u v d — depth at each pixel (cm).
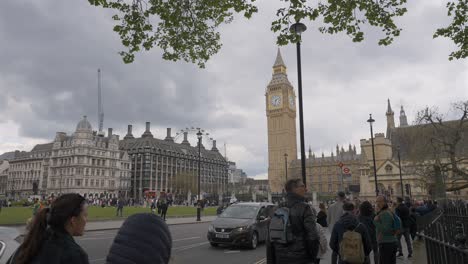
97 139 13450
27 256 262
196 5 1055
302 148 1389
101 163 13025
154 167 15438
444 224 596
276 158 15275
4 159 17062
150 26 1054
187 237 2008
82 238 1888
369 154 10375
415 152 4162
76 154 12325
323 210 1535
